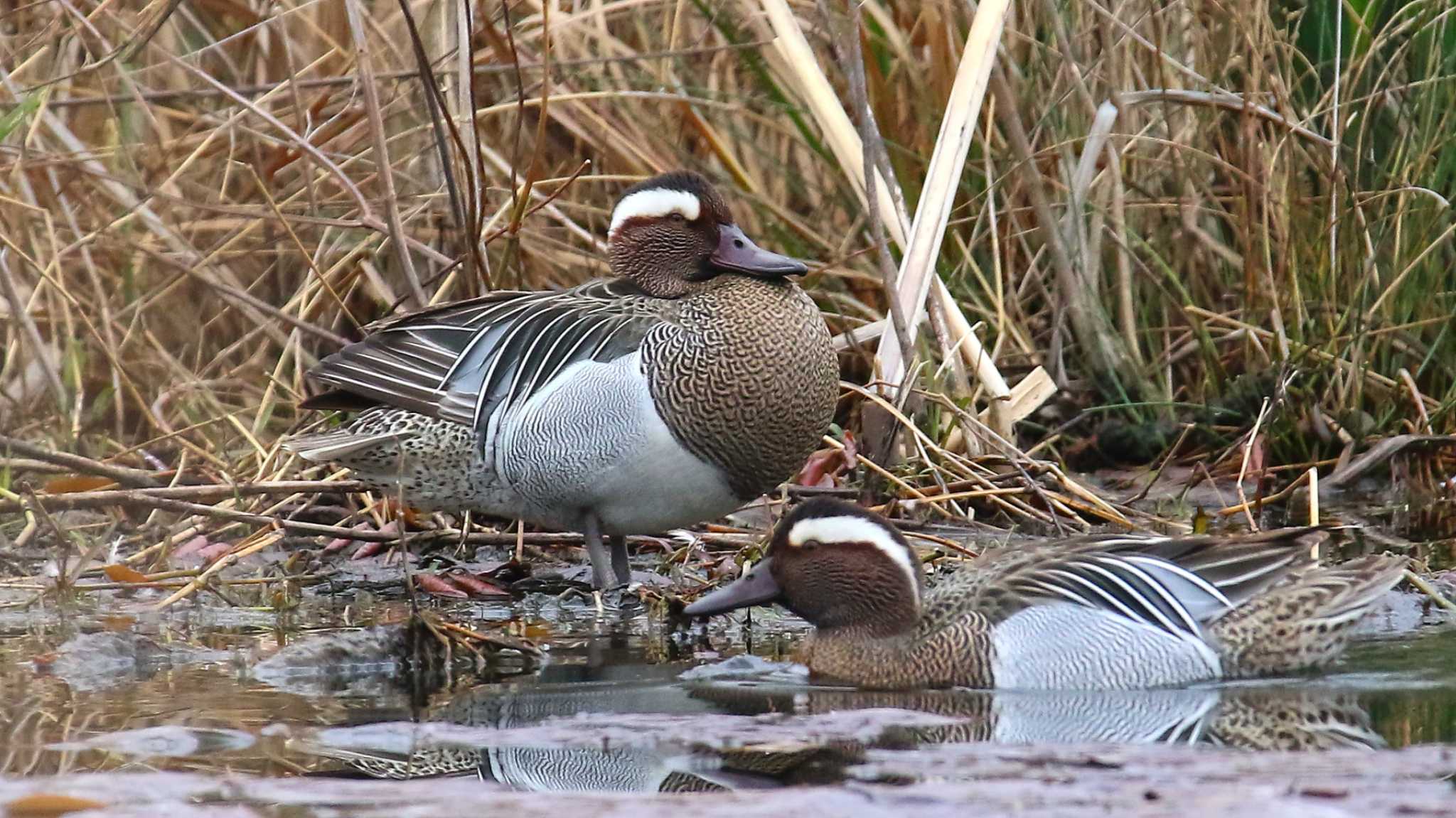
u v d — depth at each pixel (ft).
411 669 28.86
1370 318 44.93
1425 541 38.78
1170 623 28.43
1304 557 30.58
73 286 45.19
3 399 43.86
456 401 34.55
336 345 45.85
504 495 34.91
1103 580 28.94
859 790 20.35
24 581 35.29
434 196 44.42
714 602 30.09
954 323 42.57
